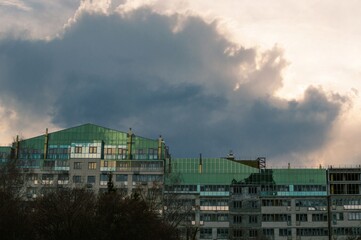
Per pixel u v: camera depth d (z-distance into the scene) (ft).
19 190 419.54
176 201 506.07
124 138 614.34
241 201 596.70
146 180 588.50
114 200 351.67
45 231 341.41
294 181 603.67
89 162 597.52
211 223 588.09
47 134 611.88
